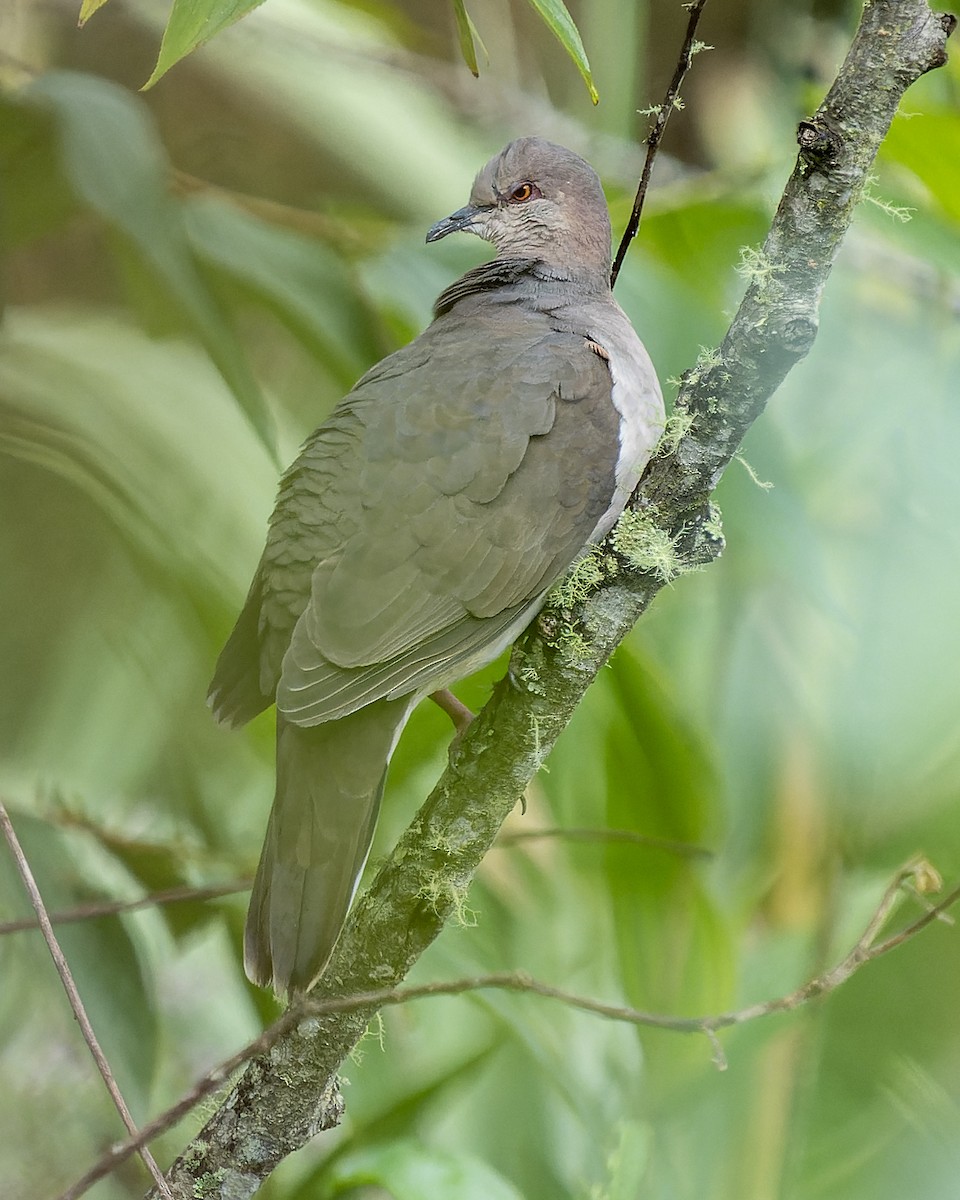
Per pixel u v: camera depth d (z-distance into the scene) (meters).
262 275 8.79
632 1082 8.92
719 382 6.13
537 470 7.71
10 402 9.17
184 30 5.32
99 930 8.54
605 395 8.00
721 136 12.64
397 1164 7.19
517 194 9.46
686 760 8.62
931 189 9.05
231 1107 6.65
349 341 9.00
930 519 9.05
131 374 9.48
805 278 5.90
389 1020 9.11
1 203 9.32
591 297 8.98
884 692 8.85
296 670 7.17
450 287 9.06
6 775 9.59
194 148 12.00
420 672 7.34
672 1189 8.43
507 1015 8.72
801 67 11.61
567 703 6.59
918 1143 8.45
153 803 9.70
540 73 12.85
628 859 8.84
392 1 13.26
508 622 7.68
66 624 10.12
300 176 12.08
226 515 9.27
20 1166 9.10
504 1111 9.32
